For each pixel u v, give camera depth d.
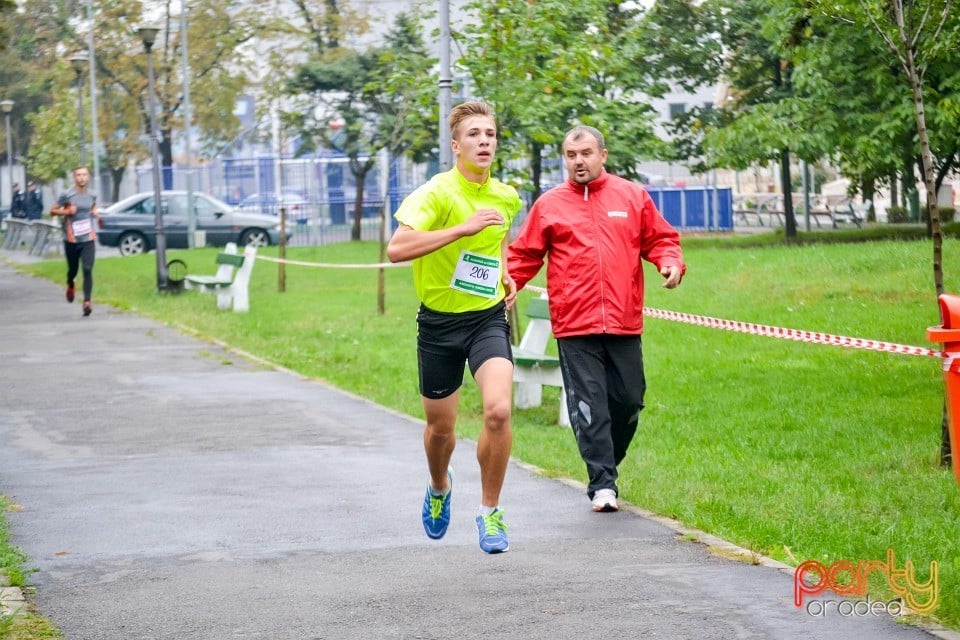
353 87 45.28
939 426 12.13
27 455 11.66
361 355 18.48
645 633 6.37
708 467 10.72
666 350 17.33
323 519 9.02
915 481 9.95
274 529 8.74
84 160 57.50
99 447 12.02
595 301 9.19
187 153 47.53
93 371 17.22
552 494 9.73
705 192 48.28
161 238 28.58
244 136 64.06
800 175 58.50
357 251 40.19
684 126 38.84
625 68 23.81
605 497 9.09
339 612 6.85
